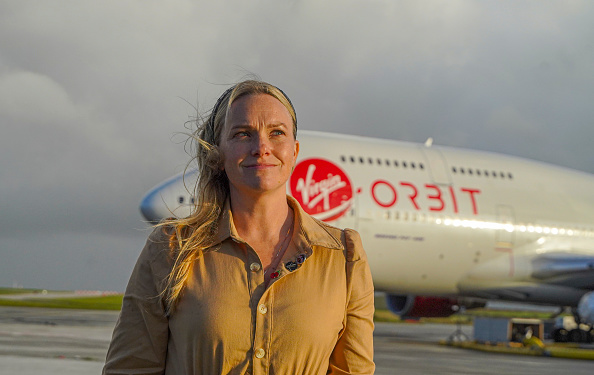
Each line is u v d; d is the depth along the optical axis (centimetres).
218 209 203
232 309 191
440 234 1747
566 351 1831
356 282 205
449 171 1830
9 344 1312
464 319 4703
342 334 207
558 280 1930
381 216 1670
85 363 1046
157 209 1573
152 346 204
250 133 202
